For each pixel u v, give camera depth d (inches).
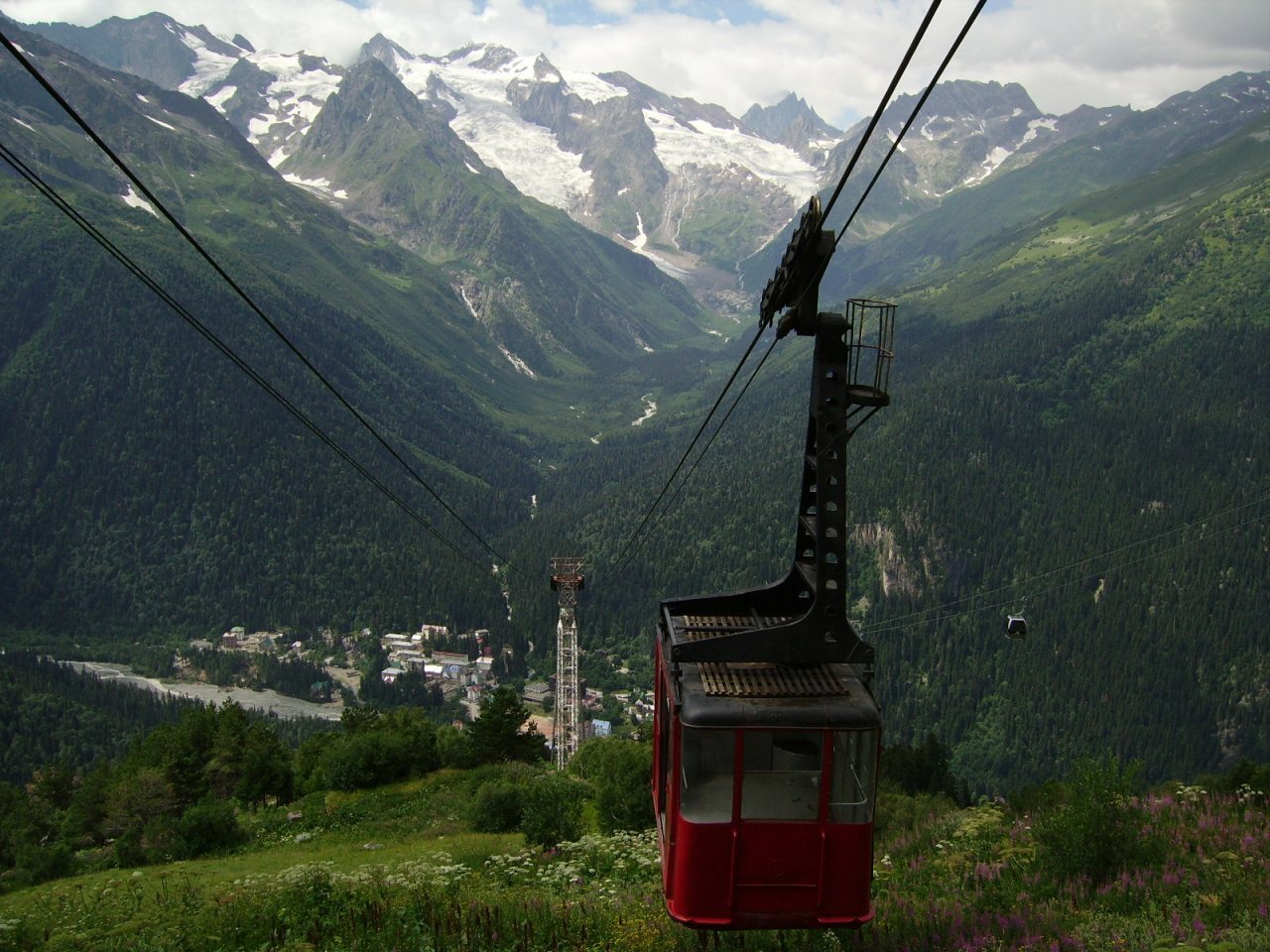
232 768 2962.6
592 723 6904.5
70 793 3659.0
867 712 502.0
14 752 6722.4
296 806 2696.9
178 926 761.0
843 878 502.6
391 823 2201.0
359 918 694.5
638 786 1510.8
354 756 2802.7
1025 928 546.0
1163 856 668.1
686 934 594.6
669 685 557.3
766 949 558.6
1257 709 7618.1
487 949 615.2
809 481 589.9
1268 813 804.0
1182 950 470.3
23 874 1919.3
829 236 506.3
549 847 1365.7
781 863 500.4
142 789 2751.0
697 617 625.0
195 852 1961.1
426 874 924.6
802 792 503.2
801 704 503.5
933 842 908.6
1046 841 697.0
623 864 973.2
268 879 948.0
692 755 501.7
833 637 530.9
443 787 2637.8
